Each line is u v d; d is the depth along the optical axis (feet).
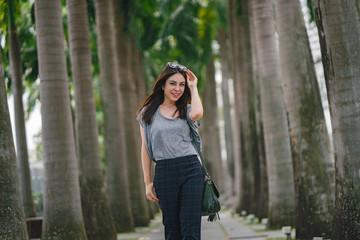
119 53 48.93
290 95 28.17
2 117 15.62
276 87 35.65
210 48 80.07
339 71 19.01
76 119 33.32
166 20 64.13
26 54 47.50
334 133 19.47
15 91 38.88
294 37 28.19
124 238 35.01
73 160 26.23
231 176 84.28
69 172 25.89
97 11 41.63
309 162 27.35
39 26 26.21
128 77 49.24
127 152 48.29
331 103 19.52
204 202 11.41
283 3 28.45
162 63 71.31
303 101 27.84
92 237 31.89
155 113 11.82
